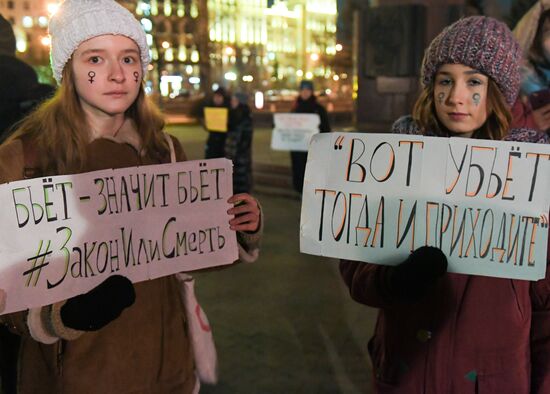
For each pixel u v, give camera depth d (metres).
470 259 1.61
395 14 10.14
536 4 4.31
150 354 1.71
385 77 10.45
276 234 6.72
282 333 3.96
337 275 5.18
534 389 1.69
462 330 1.62
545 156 1.56
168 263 1.74
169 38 69.44
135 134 1.78
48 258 1.52
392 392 1.72
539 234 1.56
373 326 4.07
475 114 1.67
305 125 8.64
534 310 1.68
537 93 3.08
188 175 1.76
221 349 3.71
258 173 10.34
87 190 1.57
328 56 77.75
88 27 1.58
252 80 79.25
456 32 1.65
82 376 1.60
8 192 1.45
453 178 1.62
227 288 4.85
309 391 3.22
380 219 1.67
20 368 1.67
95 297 1.46
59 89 1.65
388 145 1.66
